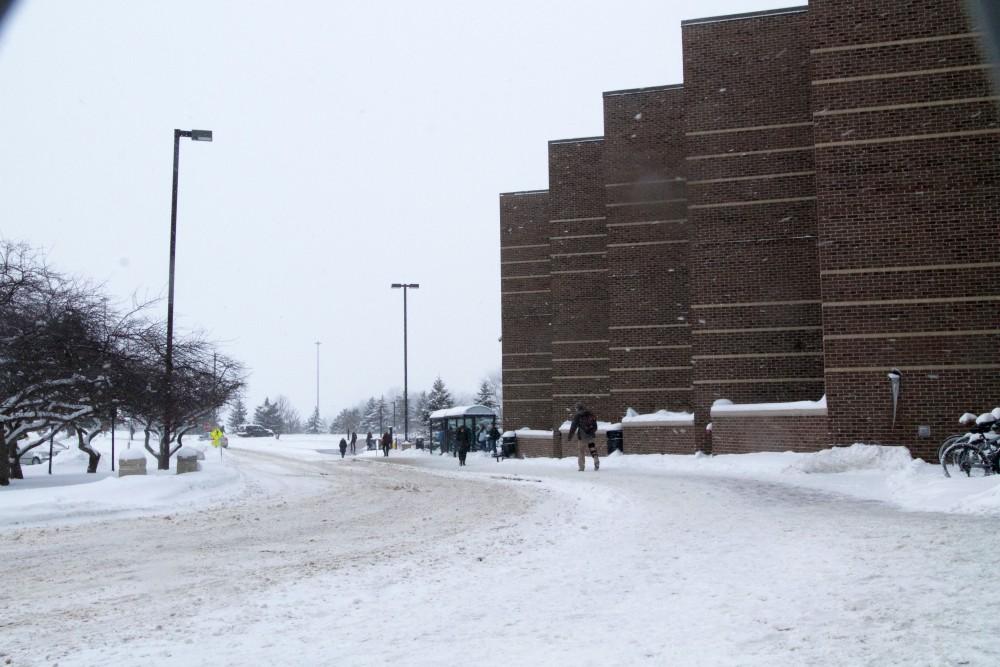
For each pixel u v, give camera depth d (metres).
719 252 27.22
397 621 7.29
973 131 20.69
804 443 23.50
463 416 50.44
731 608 6.99
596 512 15.13
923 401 20.48
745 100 27.38
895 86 21.25
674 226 33.59
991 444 15.80
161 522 16.05
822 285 21.38
